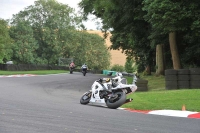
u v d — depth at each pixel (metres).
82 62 127.75
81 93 26.48
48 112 13.52
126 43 57.03
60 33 123.19
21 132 9.45
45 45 122.44
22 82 34.25
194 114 14.57
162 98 19.59
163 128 10.73
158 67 46.03
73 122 11.30
